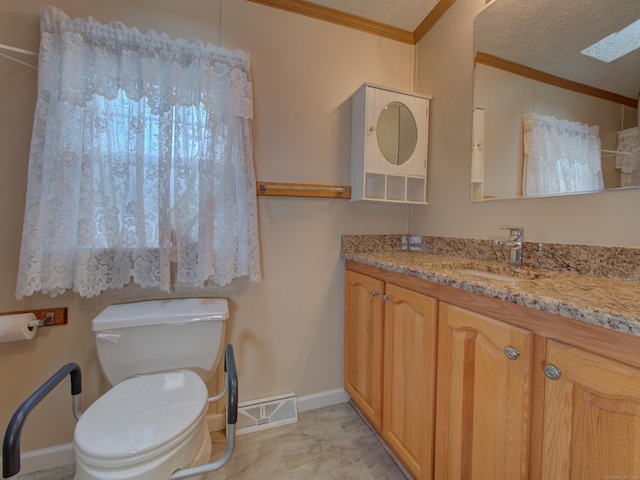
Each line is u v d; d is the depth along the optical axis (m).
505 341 0.73
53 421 1.21
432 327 0.98
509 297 0.71
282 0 1.47
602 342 0.55
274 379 1.55
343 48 1.61
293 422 1.50
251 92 1.37
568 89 1.02
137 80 1.17
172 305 1.25
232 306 1.45
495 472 0.77
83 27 1.10
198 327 1.18
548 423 0.64
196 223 1.29
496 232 1.29
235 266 1.38
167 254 1.21
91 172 1.13
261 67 1.45
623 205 0.88
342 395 1.68
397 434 1.18
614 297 0.64
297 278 1.56
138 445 0.74
